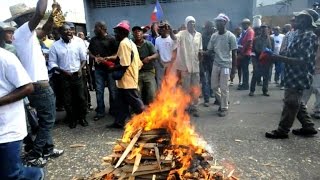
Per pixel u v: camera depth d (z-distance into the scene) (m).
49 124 4.03
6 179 2.65
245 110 6.48
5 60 2.52
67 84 5.50
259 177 3.49
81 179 3.32
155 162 2.93
